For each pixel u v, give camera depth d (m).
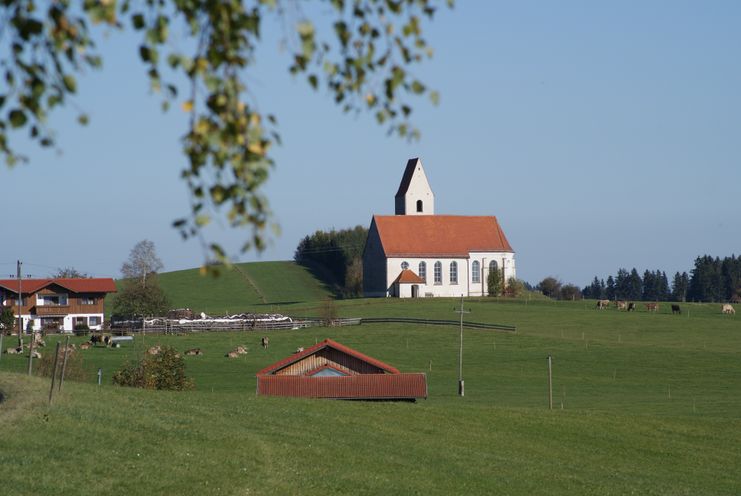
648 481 59.53
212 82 13.74
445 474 52.22
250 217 14.20
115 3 12.89
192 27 13.92
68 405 53.84
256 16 14.27
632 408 101.94
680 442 75.12
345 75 15.27
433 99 15.37
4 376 62.22
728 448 74.38
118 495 39.91
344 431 61.41
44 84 12.95
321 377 84.25
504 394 114.25
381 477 48.84
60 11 12.91
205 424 55.28
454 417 73.38
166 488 41.69
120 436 49.16
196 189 14.07
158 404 60.44
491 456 60.12
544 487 52.91
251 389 112.12
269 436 55.16
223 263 13.89
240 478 44.66
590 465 63.81
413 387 83.00
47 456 43.56
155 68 13.21
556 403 106.06
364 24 15.13
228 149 14.00
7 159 12.89
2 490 38.00
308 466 49.22
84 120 12.95
